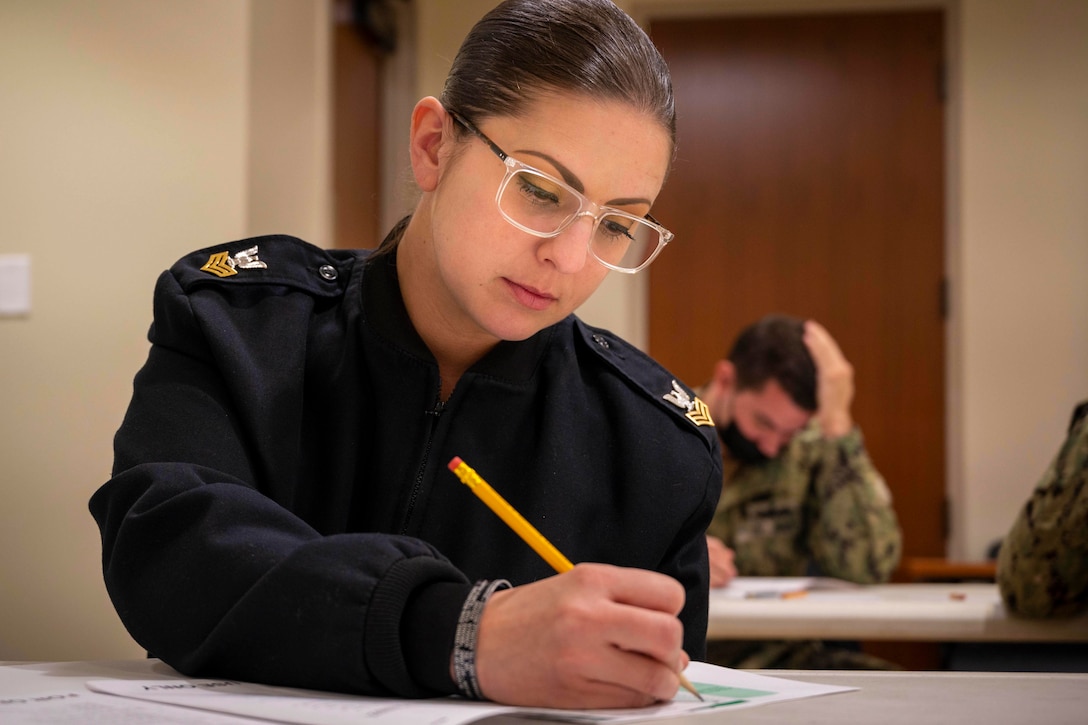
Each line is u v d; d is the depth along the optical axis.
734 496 2.66
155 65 2.55
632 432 1.05
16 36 2.60
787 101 3.91
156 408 0.92
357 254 1.13
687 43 3.95
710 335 3.91
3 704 0.65
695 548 1.06
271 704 0.64
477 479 0.75
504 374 1.02
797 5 3.90
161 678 0.75
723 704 0.69
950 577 2.79
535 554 0.99
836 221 3.87
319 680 0.69
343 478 1.00
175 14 2.54
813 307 3.88
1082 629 1.77
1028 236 3.76
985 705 0.71
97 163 2.56
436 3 3.82
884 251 3.85
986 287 3.77
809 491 2.67
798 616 1.81
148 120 2.54
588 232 0.88
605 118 0.87
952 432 3.79
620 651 0.66
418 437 1.00
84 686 0.72
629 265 0.99
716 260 3.92
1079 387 3.72
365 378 1.02
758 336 2.61
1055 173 3.76
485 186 0.89
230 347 0.95
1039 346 3.75
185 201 2.52
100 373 2.54
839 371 2.66
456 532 1.00
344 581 0.69
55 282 2.56
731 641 2.27
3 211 2.58
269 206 2.64
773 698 0.72
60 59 2.58
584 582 0.67
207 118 2.52
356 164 3.39
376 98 3.62
